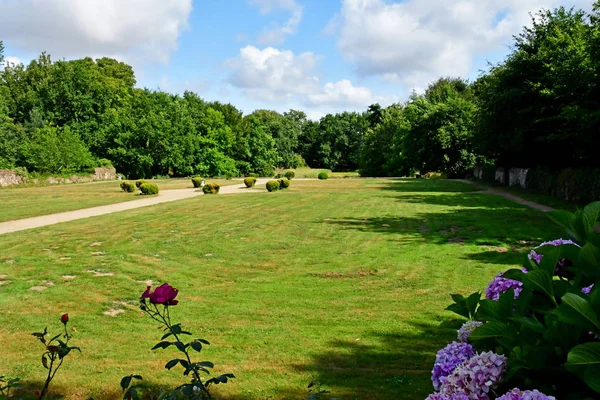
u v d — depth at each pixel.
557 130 24.25
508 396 1.51
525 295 1.85
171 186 39.47
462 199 25.27
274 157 69.69
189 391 2.54
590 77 19.97
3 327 6.73
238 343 6.03
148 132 54.72
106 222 17.95
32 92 54.44
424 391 4.47
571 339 1.62
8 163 41.25
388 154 65.50
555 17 30.28
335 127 88.19
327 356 5.51
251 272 10.25
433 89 66.94
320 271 10.23
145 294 2.60
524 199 24.27
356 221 17.66
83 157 48.38
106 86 58.91
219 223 17.61
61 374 5.04
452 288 8.55
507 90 29.44
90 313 7.42
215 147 62.28
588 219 1.85
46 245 13.30
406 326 6.53
